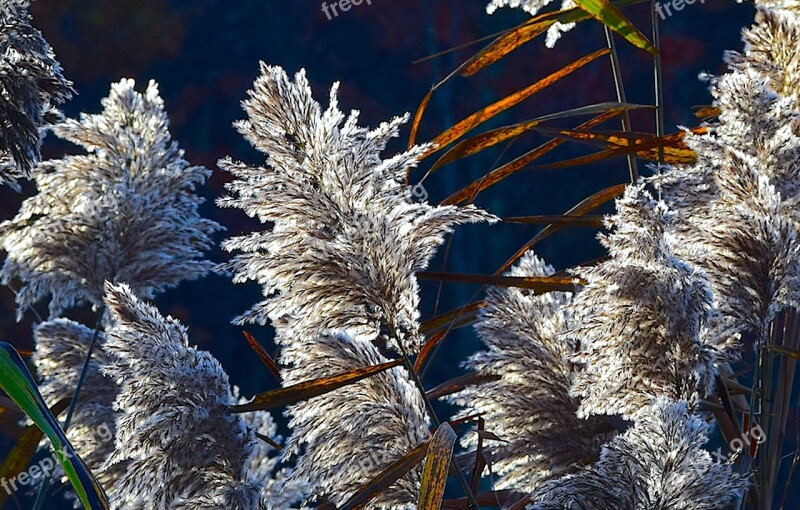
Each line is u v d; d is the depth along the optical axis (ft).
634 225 9.10
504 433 9.57
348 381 9.15
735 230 9.18
